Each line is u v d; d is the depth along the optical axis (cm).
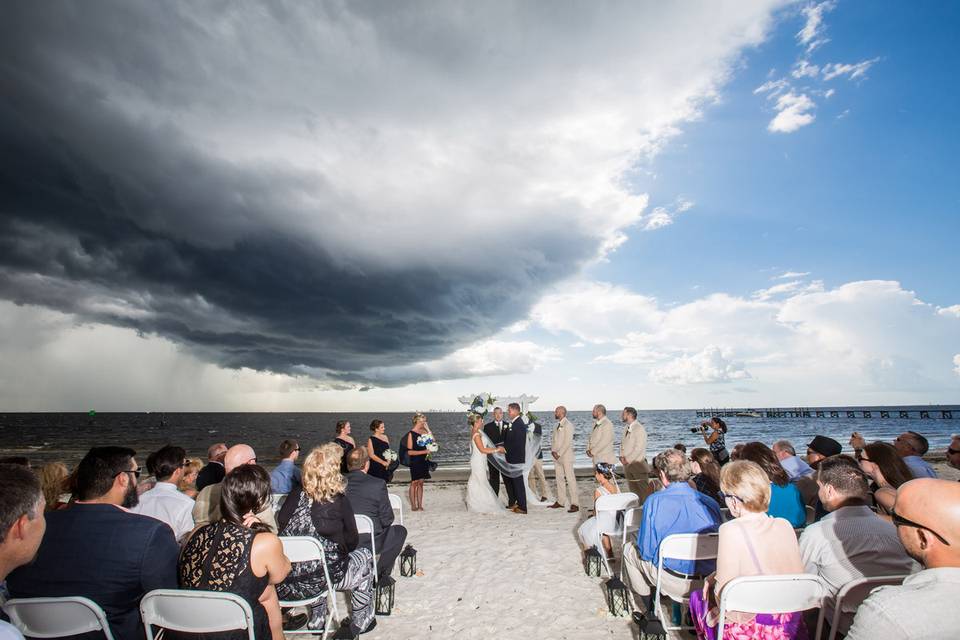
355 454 509
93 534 271
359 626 426
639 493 844
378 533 495
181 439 5259
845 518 332
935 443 3819
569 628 433
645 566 418
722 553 301
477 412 1025
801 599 283
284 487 639
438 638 421
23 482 172
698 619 324
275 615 300
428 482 1528
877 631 180
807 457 630
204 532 286
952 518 174
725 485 312
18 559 172
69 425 8588
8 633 138
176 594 256
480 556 646
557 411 975
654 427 7938
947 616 170
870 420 9838
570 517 888
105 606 269
